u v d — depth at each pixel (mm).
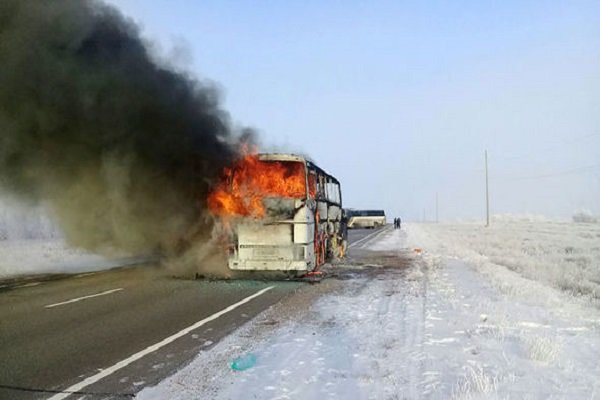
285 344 7395
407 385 5539
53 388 5594
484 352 6926
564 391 5355
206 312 9953
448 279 15328
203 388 5535
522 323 8969
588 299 12930
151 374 6094
